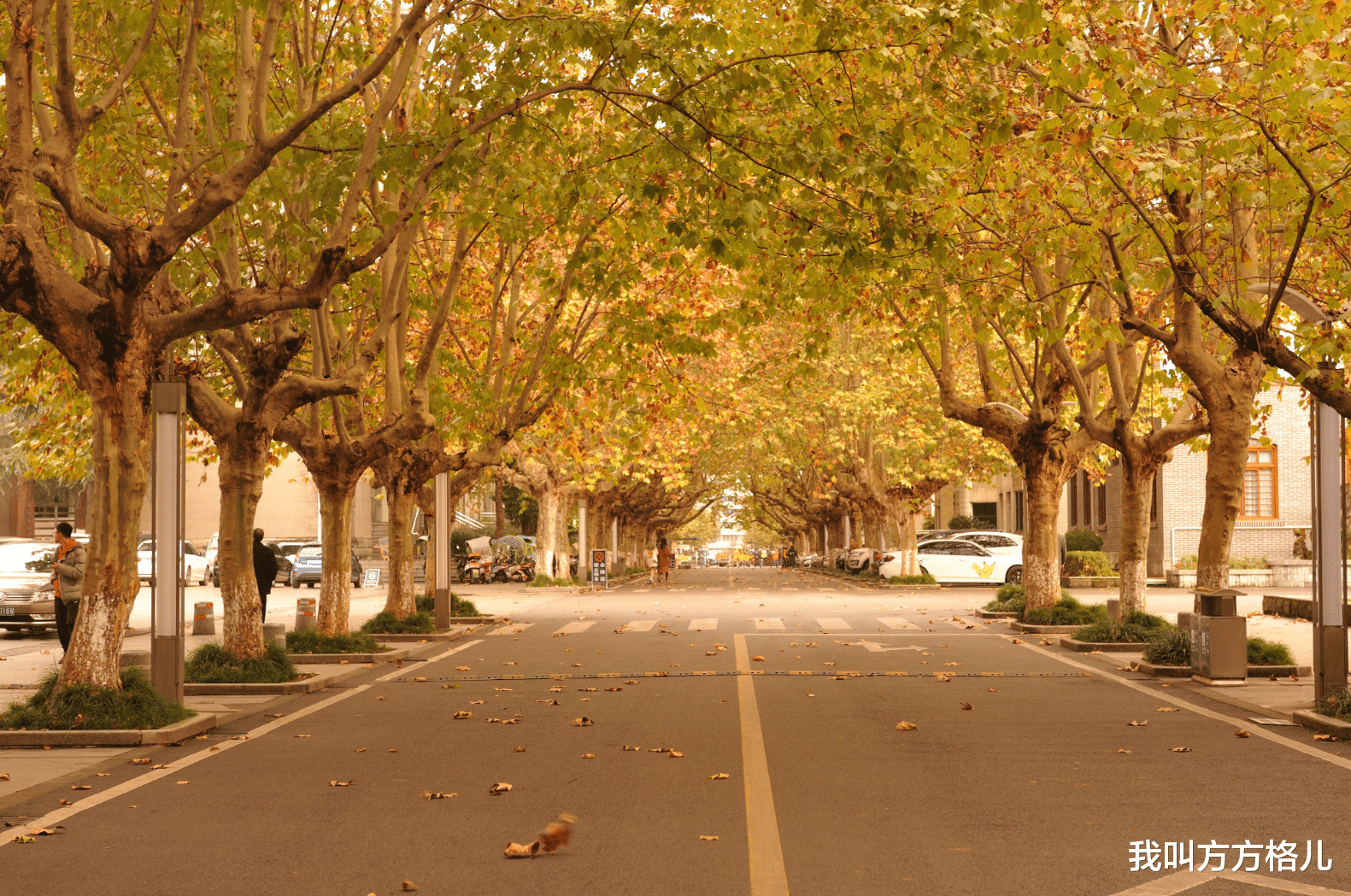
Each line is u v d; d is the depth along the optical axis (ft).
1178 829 22.22
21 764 30.09
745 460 169.89
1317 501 36.35
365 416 73.67
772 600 110.11
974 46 38.11
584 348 75.72
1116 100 37.14
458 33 42.37
